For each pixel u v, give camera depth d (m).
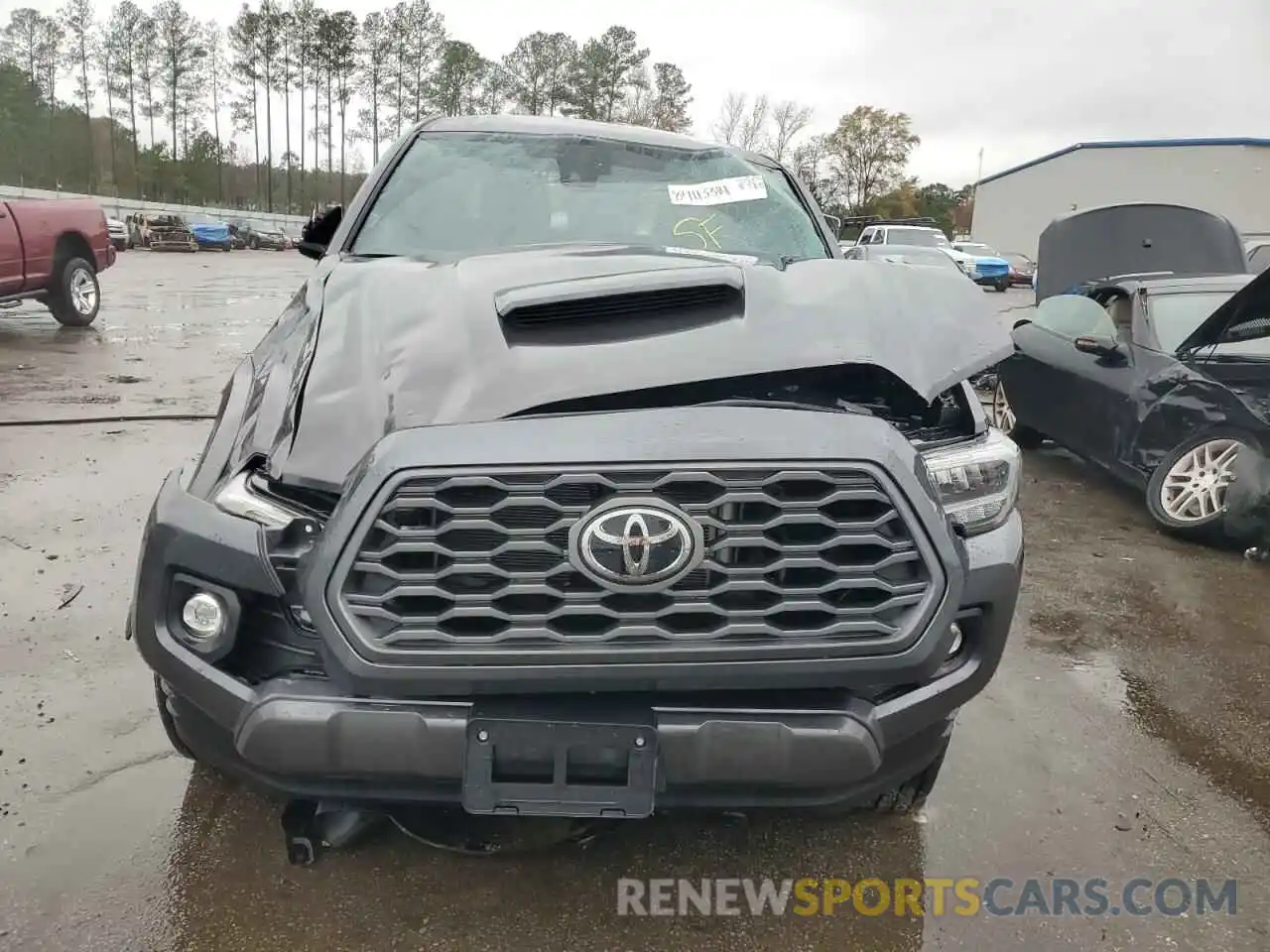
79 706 3.01
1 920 2.14
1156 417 5.49
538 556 1.84
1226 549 5.16
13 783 2.62
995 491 2.27
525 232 3.49
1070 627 4.08
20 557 4.14
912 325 2.41
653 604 1.86
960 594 1.95
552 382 2.05
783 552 1.86
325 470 2.03
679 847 2.50
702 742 1.91
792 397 2.28
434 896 2.29
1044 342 6.82
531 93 69.31
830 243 3.81
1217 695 3.52
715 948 2.18
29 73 67.50
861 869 2.46
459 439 1.83
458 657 1.82
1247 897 2.42
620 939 2.19
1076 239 8.55
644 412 1.91
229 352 9.95
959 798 2.79
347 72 73.25
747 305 2.40
